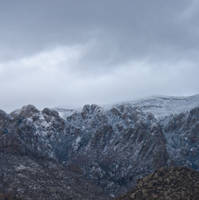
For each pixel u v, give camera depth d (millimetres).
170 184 154375
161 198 148250
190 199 146375
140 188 156250
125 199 153250
